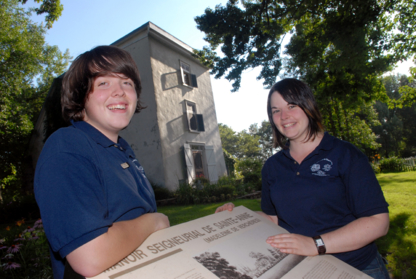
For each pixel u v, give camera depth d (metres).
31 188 15.45
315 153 1.57
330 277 1.12
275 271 1.08
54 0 8.39
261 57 10.30
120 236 0.88
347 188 1.45
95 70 1.18
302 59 10.30
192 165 12.00
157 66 11.62
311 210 1.49
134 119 11.52
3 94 15.69
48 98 13.27
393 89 39.91
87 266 0.78
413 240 3.94
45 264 3.19
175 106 12.15
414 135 39.19
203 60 11.27
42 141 15.05
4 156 15.06
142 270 0.88
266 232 1.38
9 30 16.84
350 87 10.63
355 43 8.80
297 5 9.30
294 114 1.62
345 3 8.44
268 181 1.80
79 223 0.80
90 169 0.95
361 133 19.59
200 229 1.24
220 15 9.84
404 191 8.28
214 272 0.96
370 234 1.26
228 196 9.38
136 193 1.10
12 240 3.57
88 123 1.19
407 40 10.09
